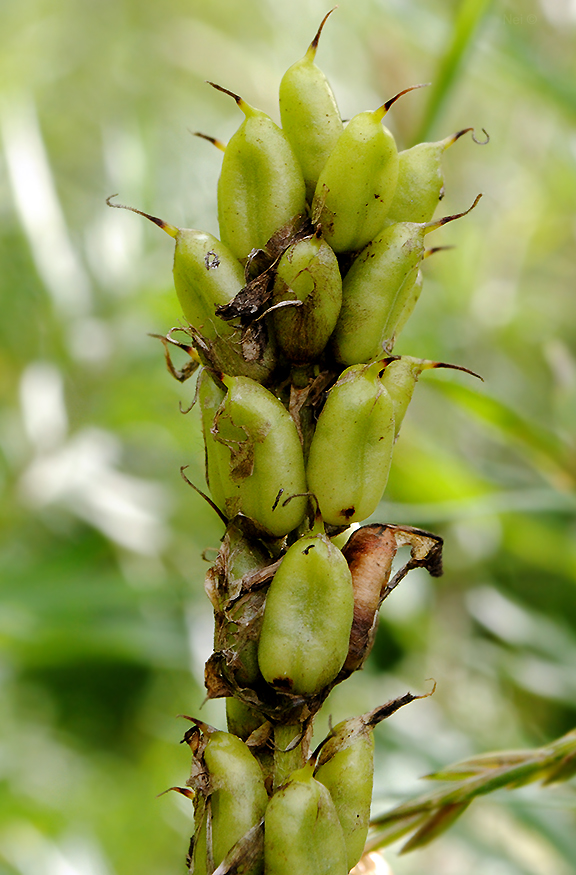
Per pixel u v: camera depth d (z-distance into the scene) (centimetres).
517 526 53
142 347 60
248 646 27
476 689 61
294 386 27
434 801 30
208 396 27
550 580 66
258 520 27
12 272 60
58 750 61
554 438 43
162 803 57
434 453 51
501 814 49
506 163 71
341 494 27
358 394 27
